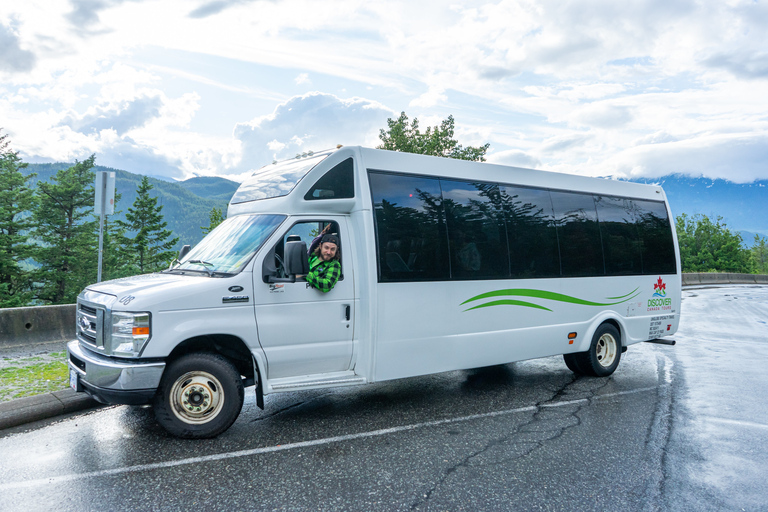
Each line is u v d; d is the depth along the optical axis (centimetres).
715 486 410
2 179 5312
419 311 611
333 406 626
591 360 784
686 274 3145
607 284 816
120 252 6312
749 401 658
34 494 382
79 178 5738
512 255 707
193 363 488
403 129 2883
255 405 627
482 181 698
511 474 429
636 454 476
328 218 569
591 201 823
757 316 1598
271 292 522
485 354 671
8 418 531
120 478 411
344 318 566
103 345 469
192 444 487
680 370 849
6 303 4800
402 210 609
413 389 715
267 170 647
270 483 406
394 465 445
